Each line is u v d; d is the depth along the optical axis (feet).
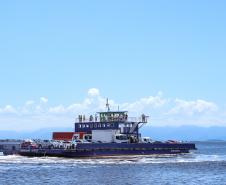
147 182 261.24
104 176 285.43
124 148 410.31
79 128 451.53
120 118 438.81
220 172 314.35
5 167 335.26
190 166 356.18
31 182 256.52
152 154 428.15
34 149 406.82
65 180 265.75
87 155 394.73
